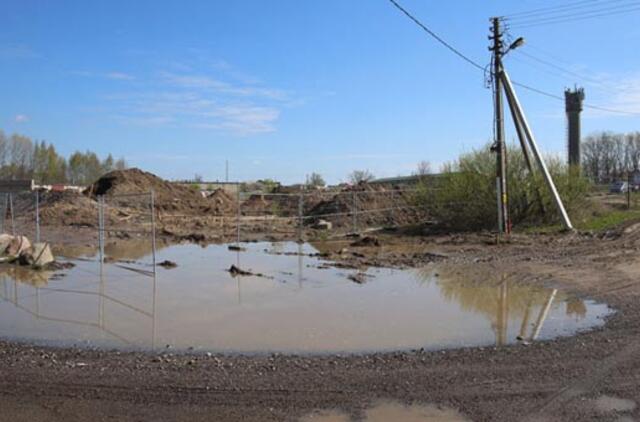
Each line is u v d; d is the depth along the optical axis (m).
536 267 14.47
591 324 8.57
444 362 6.65
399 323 8.83
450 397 5.50
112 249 19.70
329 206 32.50
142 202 36.56
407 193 30.98
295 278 13.22
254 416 5.10
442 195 27.11
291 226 28.92
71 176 89.12
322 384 5.90
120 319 9.21
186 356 7.05
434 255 17.20
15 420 5.05
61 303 10.51
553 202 23.86
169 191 41.09
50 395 5.64
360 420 5.00
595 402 5.34
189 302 10.54
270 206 39.31
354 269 14.65
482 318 9.16
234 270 14.12
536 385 5.80
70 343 7.79
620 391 5.60
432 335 8.09
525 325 8.64
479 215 25.72
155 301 10.64
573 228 23.23
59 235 24.64
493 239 21.17
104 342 7.85
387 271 14.30
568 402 5.34
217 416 5.11
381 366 6.52
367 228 27.31
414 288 11.90
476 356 6.89
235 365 6.61
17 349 7.43
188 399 5.51
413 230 26.09
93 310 9.90
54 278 13.32
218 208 39.09
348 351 7.29
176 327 8.65
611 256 16.08
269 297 10.98
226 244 21.39
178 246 20.73
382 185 38.47
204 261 16.30
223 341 7.82
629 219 28.98
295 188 44.25
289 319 9.14
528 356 6.84
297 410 5.23
